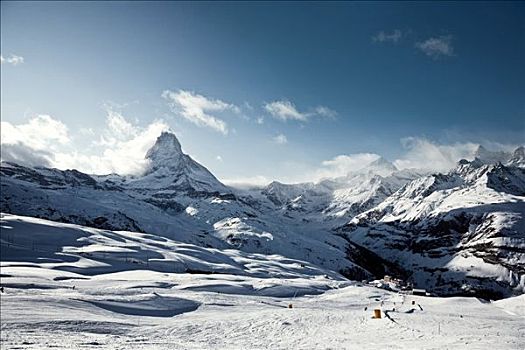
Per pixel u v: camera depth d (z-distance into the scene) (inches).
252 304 3078.2
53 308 2153.1
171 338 1600.6
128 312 2395.4
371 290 5319.9
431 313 2576.3
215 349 1227.2
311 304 3582.7
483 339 1430.9
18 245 7293.3
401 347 1280.8
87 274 5979.3
